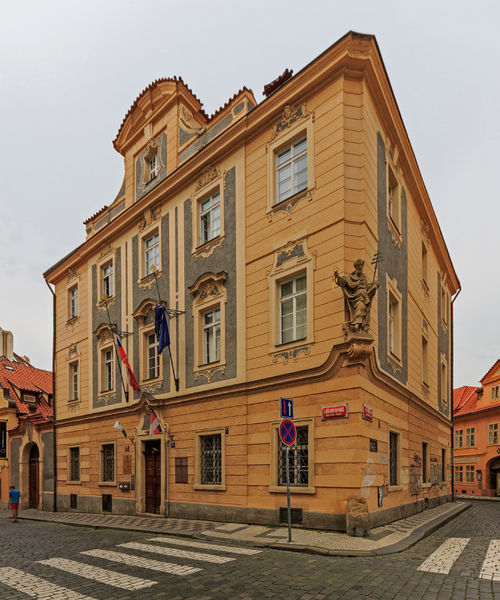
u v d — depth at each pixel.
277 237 14.10
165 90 20.06
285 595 6.54
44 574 8.30
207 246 16.62
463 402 48.16
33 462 27.03
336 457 11.52
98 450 20.91
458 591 6.55
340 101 13.01
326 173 13.06
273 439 13.14
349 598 6.35
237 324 14.91
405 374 16.25
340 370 11.84
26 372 36.41
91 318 23.09
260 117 15.04
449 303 29.12
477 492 41.75
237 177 15.77
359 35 12.73
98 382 21.84
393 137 15.82
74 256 24.50
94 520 17.45
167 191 18.61
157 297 18.75
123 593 6.87
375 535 10.84
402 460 14.84
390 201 15.96
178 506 15.86
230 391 14.59
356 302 11.77
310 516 11.78
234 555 9.44
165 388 17.45
